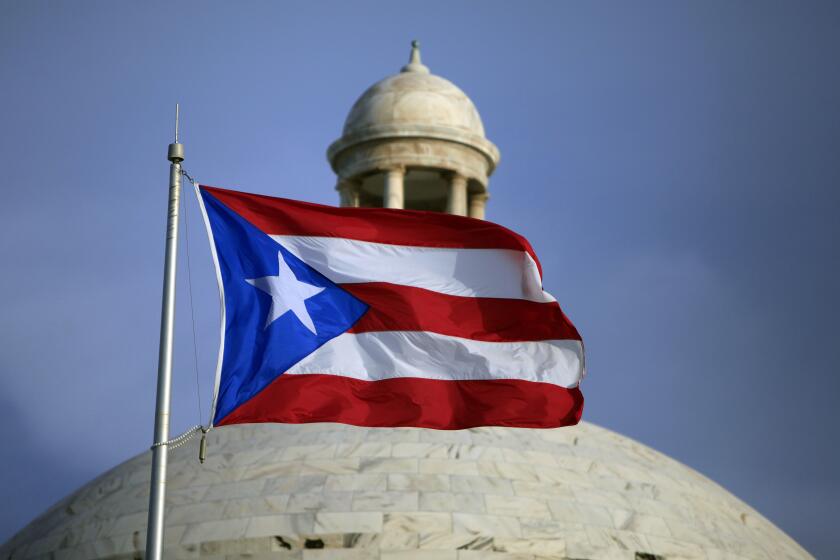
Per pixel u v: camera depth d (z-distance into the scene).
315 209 26.25
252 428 39.47
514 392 25.94
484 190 43.38
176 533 34.81
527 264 26.61
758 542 38.78
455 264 26.56
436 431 37.75
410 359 25.80
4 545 41.56
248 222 25.75
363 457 36.53
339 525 34.22
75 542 37.06
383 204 42.53
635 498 37.31
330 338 25.55
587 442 39.62
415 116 41.81
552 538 34.56
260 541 34.12
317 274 25.97
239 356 24.59
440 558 33.62
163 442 22.66
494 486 35.75
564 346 26.48
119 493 38.53
